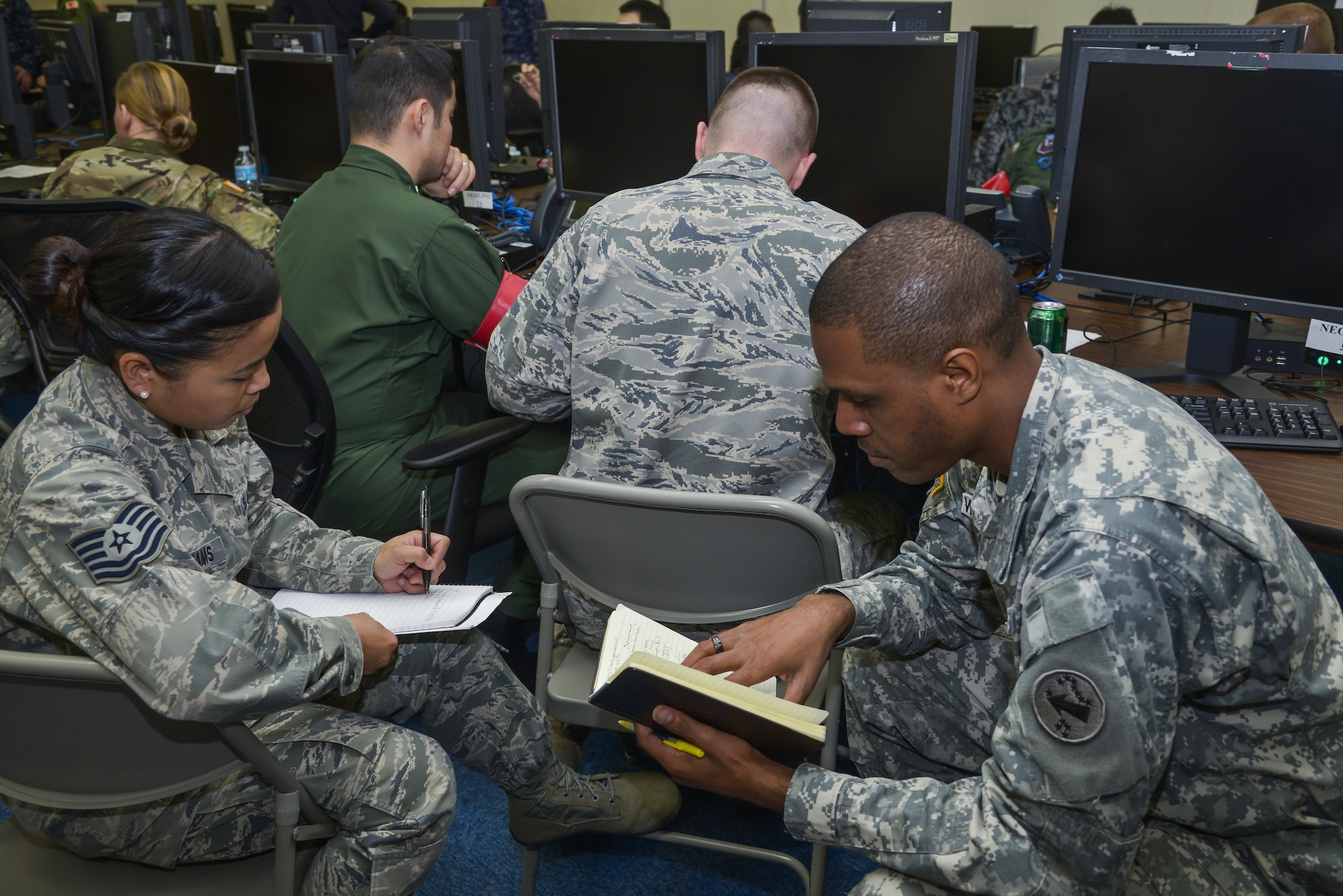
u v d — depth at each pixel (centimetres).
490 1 610
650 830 158
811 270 139
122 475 102
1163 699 84
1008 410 95
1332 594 98
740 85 162
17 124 409
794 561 128
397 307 189
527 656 209
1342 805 95
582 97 275
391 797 113
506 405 165
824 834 101
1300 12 299
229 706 97
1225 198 167
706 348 141
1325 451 155
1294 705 92
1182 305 236
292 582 137
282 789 105
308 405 168
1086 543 85
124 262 99
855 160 231
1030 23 647
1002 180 303
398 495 195
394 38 202
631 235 144
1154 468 87
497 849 171
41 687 95
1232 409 165
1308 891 99
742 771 106
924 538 134
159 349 100
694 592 135
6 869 113
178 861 113
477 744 139
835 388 96
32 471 100
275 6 608
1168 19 607
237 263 103
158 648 95
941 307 89
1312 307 164
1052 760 86
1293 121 157
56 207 184
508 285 193
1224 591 86
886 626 125
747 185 149
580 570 139
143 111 295
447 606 129
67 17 558
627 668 99
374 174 195
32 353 226
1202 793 100
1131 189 176
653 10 469
